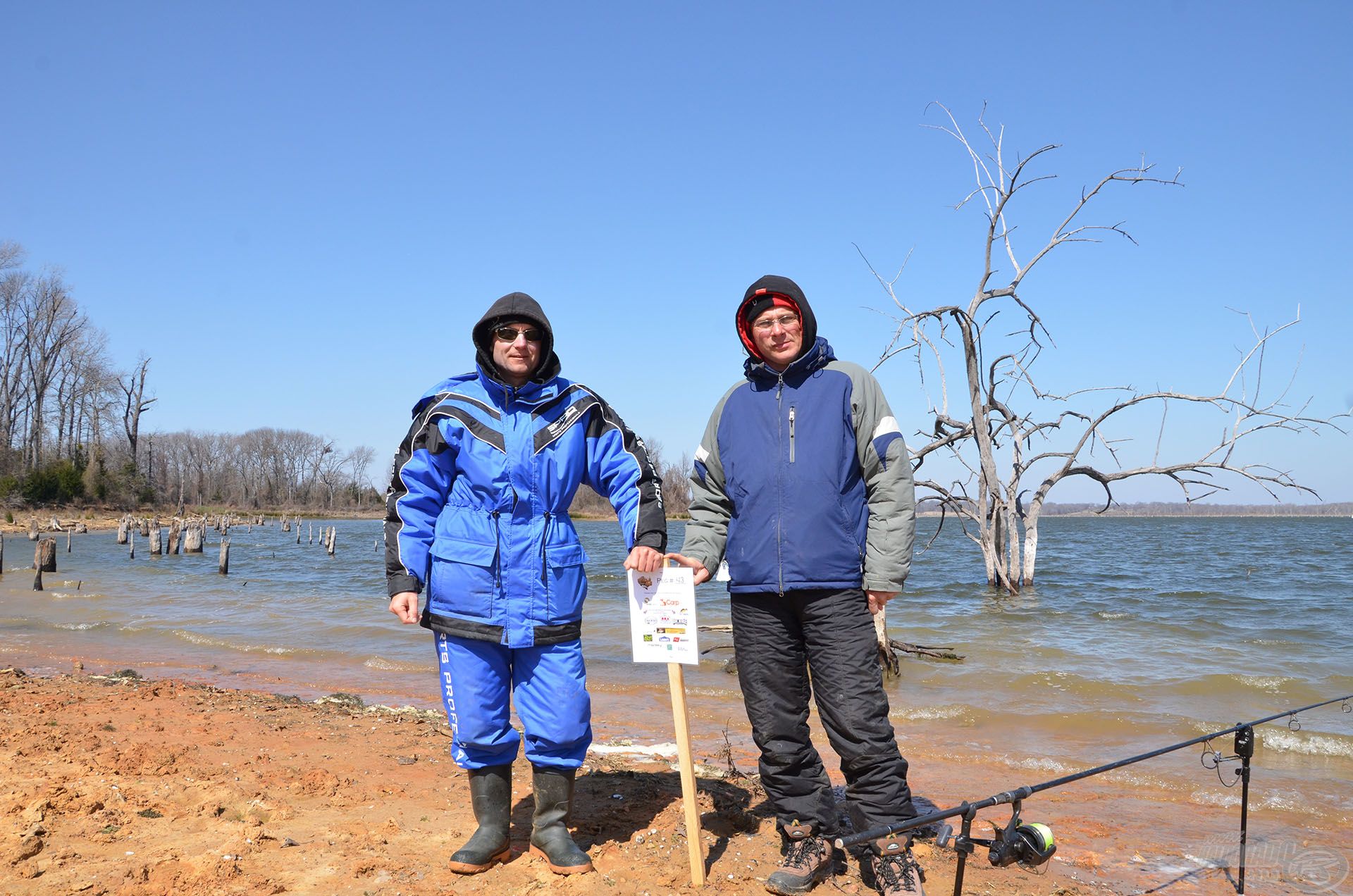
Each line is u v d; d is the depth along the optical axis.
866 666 2.99
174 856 3.23
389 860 3.24
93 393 73.38
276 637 13.14
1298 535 78.38
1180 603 20.39
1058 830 4.84
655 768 5.04
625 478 3.20
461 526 3.09
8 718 5.56
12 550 39.47
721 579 3.42
